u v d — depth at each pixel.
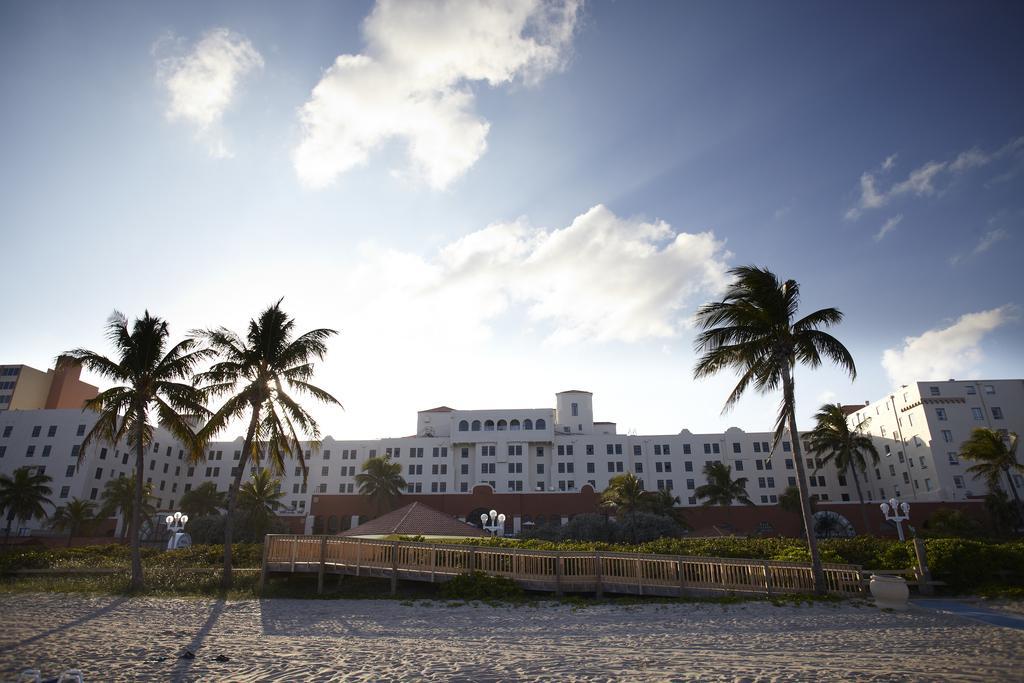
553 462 91.38
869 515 62.44
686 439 91.94
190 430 28.20
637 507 60.47
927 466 72.00
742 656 11.53
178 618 17.23
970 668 10.33
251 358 27.75
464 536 32.16
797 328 24.27
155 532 77.69
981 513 59.34
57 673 10.51
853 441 61.28
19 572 29.30
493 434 92.44
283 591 22.98
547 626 15.62
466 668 10.67
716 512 67.00
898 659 11.14
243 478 97.75
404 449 94.44
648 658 11.41
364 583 24.08
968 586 21.73
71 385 95.38
